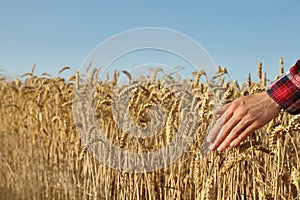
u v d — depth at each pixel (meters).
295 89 1.29
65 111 3.16
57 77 3.61
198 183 1.76
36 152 3.71
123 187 2.40
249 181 1.95
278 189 1.55
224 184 1.81
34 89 3.84
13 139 4.24
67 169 3.18
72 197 3.05
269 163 1.74
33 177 3.70
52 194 3.45
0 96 4.56
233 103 1.33
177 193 2.11
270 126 1.70
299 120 1.43
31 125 3.88
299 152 1.88
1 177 4.23
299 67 1.30
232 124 1.32
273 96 1.31
